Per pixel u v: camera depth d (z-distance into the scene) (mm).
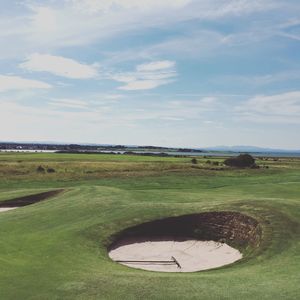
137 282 11984
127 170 52875
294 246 15398
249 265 14336
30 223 20828
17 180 43094
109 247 17859
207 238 19703
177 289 11289
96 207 23734
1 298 10617
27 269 13219
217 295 10688
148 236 19875
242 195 29250
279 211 19562
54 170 51750
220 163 72688
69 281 12000
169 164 64812
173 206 22719
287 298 10219
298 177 46375
